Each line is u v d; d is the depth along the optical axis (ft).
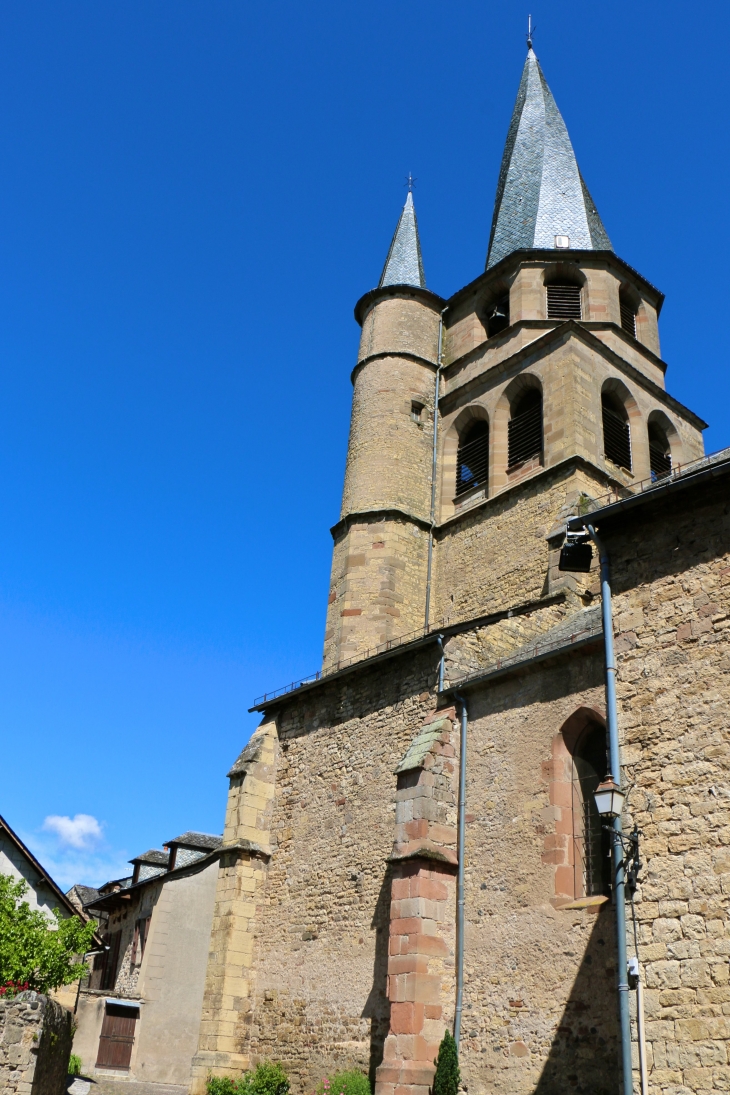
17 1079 48.29
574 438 83.05
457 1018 51.26
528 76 127.65
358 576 90.74
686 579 40.81
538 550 81.25
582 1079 43.80
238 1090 62.44
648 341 101.96
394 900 55.52
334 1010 62.18
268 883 74.08
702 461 46.75
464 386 99.45
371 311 109.09
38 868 85.20
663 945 35.70
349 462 100.73
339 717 73.97
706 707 37.99
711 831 35.94
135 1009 92.68
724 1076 32.42
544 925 48.85
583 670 53.11
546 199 110.73
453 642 65.31
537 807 52.37
